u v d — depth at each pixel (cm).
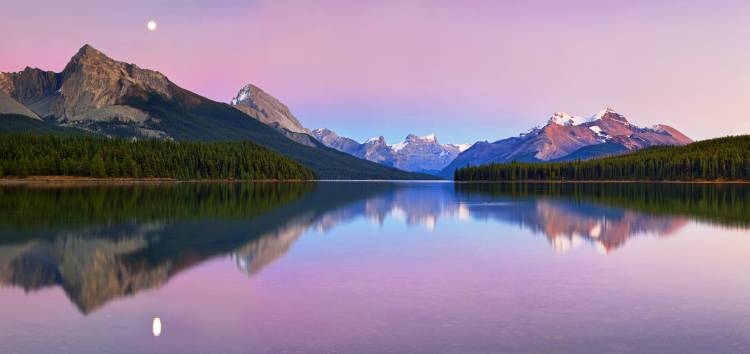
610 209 6919
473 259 3203
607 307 2119
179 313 2033
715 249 3597
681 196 10181
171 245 3666
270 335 1775
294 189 13975
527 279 2639
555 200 9075
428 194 11769
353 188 16238
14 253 3341
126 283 2533
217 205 7200
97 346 1686
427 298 2261
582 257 3281
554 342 1706
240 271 2812
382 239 4059
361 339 1733
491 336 1764
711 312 2047
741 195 10500
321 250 3512
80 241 3850
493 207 7381
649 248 3641
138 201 7781
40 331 1833
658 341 1717
